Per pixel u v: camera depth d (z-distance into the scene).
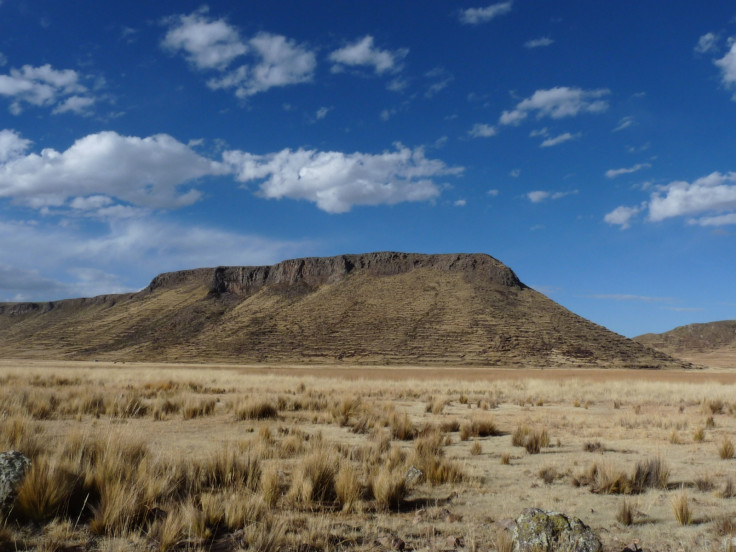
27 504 6.68
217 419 17.95
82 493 7.39
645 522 7.57
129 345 142.50
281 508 7.83
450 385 38.62
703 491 9.43
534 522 6.07
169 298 177.50
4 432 10.12
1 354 146.38
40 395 19.94
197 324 146.62
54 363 98.56
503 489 9.38
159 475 8.22
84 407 18.33
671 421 18.75
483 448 13.70
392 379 48.34
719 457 12.55
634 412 23.00
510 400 29.12
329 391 30.70
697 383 43.06
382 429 15.55
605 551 6.26
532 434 13.84
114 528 6.52
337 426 17.11
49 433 13.12
